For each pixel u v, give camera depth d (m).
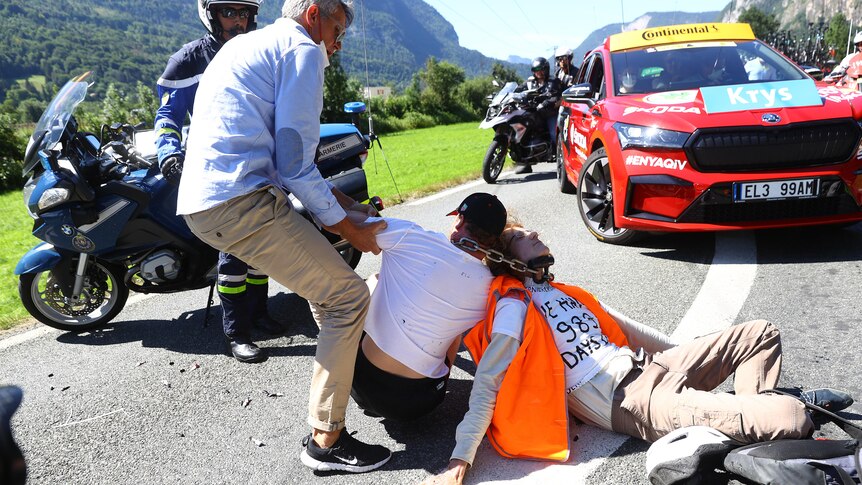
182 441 3.20
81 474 2.99
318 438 2.85
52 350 4.45
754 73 5.89
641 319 4.10
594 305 3.06
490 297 2.86
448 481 2.59
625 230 5.54
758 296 4.27
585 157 6.81
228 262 3.97
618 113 5.54
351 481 2.80
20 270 4.48
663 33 6.82
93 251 4.40
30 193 4.36
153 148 4.71
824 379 3.19
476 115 65.56
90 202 4.29
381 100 57.22
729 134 4.81
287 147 2.61
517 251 2.93
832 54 24.30
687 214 4.96
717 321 3.95
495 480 2.69
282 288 5.40
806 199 4.78
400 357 2.88
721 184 4.81
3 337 4.77
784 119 4.79
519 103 10.17
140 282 4.64
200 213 2.69
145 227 4.37
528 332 2.76
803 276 4.52
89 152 4.53
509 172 11.39
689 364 2.70
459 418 3.22
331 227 2.79
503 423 2.73
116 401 3.66
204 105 2.71
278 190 2.73
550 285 3.04
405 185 11.38
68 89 4.50
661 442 2.41
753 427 2.36
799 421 2.33
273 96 2.68
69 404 3.66
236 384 3.76
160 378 3.90
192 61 4.20
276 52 2.66
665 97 5.55
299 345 4.24
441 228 7.04
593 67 7.42
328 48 2.86
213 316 4.88
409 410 2.99
